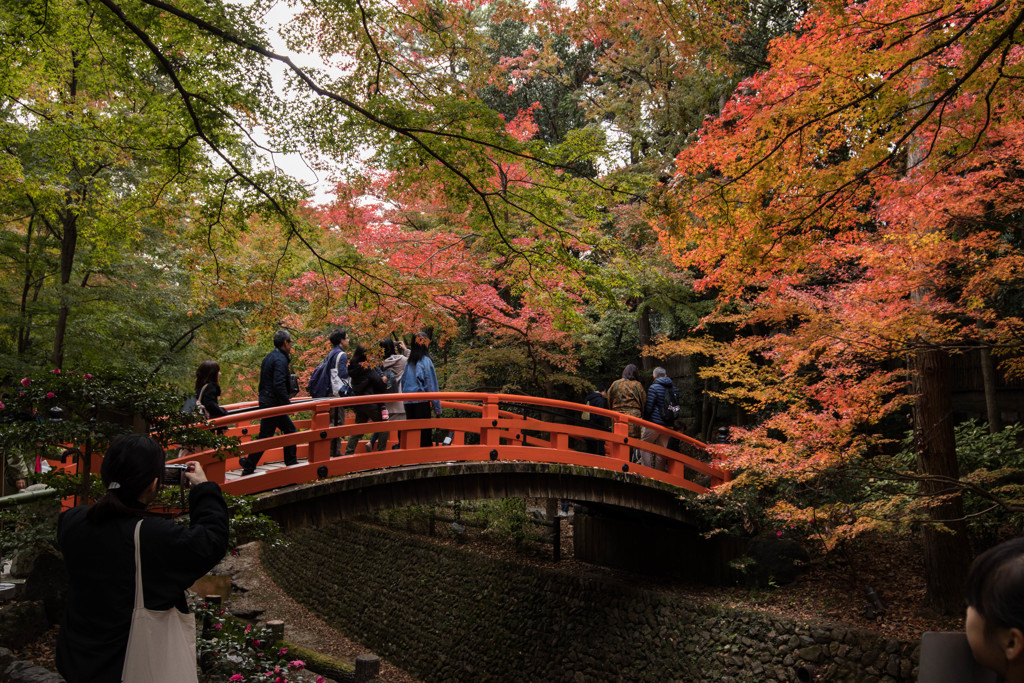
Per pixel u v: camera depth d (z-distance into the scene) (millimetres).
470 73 6320
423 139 5617
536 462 8906
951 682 1131
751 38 10945
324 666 8711
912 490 7672
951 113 4996
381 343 8406
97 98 7812
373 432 7527
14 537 5691
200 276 7090
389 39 5984
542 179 6141
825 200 5105
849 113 4641
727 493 10227
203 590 15828
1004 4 4305
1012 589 1038
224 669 5012
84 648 2010
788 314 7398
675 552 11188
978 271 6395
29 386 4156
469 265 10094
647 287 12211
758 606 9367
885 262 6262
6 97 6781
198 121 5445
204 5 5082
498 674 11273
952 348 6469
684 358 17844
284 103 5422
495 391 16016
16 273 11281
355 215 7270
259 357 18281
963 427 10406
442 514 14266
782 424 7992
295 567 17375
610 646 10180
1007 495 7828
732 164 4902
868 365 7797
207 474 6426
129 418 4668
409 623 13242
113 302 11031
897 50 4516
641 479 9969
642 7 5508
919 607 8508
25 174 7918
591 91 14625
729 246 5430
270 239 7176
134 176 9375
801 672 8125
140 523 2064
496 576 12305
